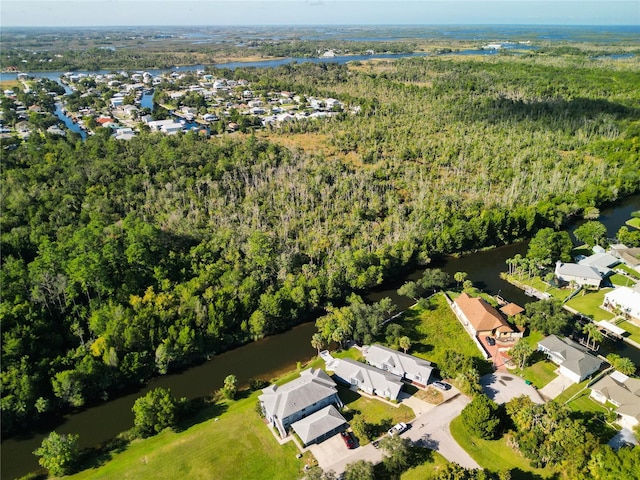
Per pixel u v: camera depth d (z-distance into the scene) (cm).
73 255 11131
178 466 7306
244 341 10538
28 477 7200
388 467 6988
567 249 13125
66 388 8394
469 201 16412
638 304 10700
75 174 16575
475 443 7550
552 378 9006
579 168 19362
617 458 6381
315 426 7669
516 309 11025
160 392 8144
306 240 13800
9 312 9381
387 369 9219
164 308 10375
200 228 14288
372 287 12725
